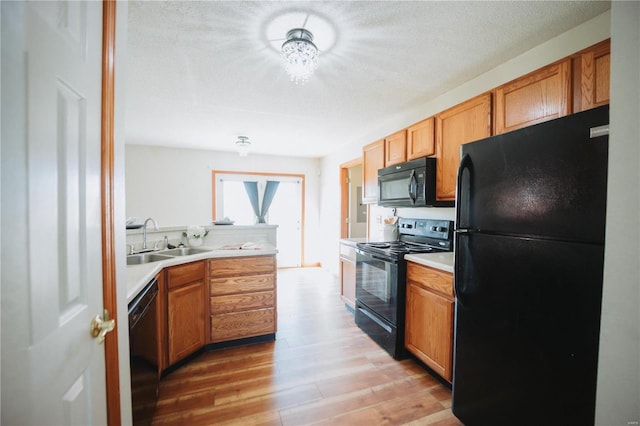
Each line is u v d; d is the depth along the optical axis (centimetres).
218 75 208
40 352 50
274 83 221
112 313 83
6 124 44
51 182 55
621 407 68
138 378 124
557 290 100
